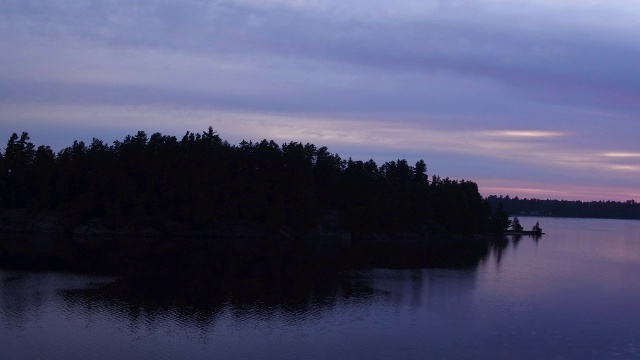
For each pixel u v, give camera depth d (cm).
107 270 7219
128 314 4997
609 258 11075
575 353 4234
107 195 11550
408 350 4222
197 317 4972
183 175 11794
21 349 4034
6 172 12019
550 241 15975
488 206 17175
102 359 3897
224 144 13300
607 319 5278
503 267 9000
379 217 13950
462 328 4841
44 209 11675
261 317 5031
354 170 14112
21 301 5328
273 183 12731
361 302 5744
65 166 11975
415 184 16162
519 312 5481
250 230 12169
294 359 3981
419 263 9231
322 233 12825
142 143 12288
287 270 7800
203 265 7906
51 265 7481
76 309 5103
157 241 10688
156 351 4081
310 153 13975
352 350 4191
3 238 10350
